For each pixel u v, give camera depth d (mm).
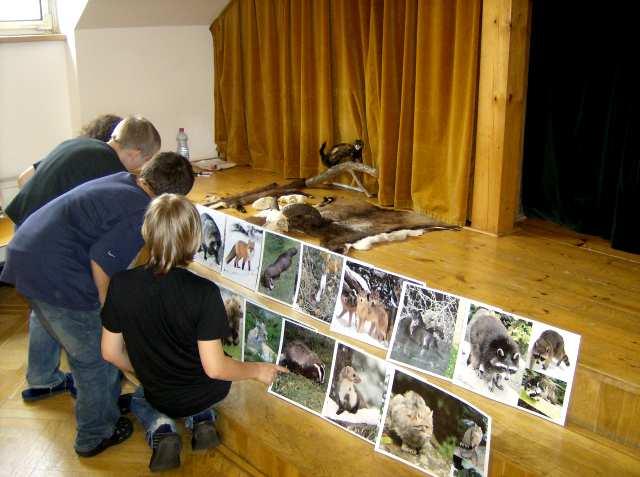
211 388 2270
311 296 2748
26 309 3537
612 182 3184
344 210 3670
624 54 2994
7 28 3902
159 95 4449
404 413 2186
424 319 2398
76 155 2463
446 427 2080
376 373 2271
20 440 2520
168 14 4262
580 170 3312
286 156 4297
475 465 2012
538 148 3455
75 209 2211
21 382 2893
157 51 4355
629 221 3066
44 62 3996
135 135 2504
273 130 4395
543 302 2602
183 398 2236
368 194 3938
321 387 2439
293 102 4234
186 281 2053
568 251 3141
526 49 3178
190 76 4559
